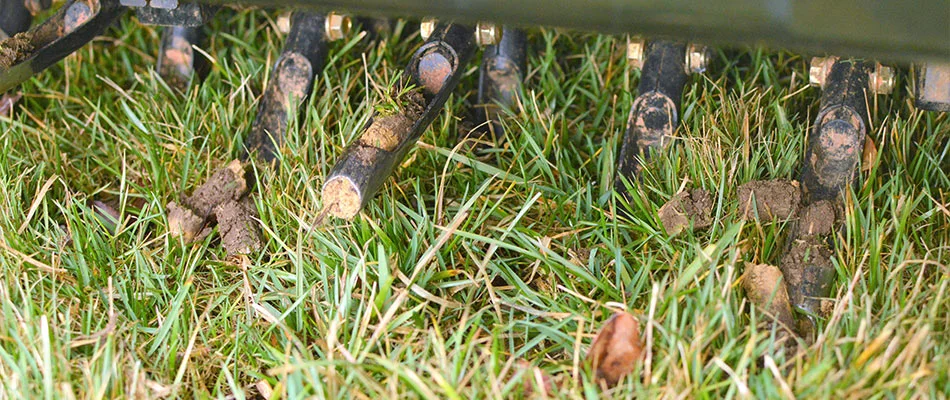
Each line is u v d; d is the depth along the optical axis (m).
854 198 0.81
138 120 0.91
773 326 0.75
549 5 0.72
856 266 0.80
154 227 0.86
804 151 0.87
